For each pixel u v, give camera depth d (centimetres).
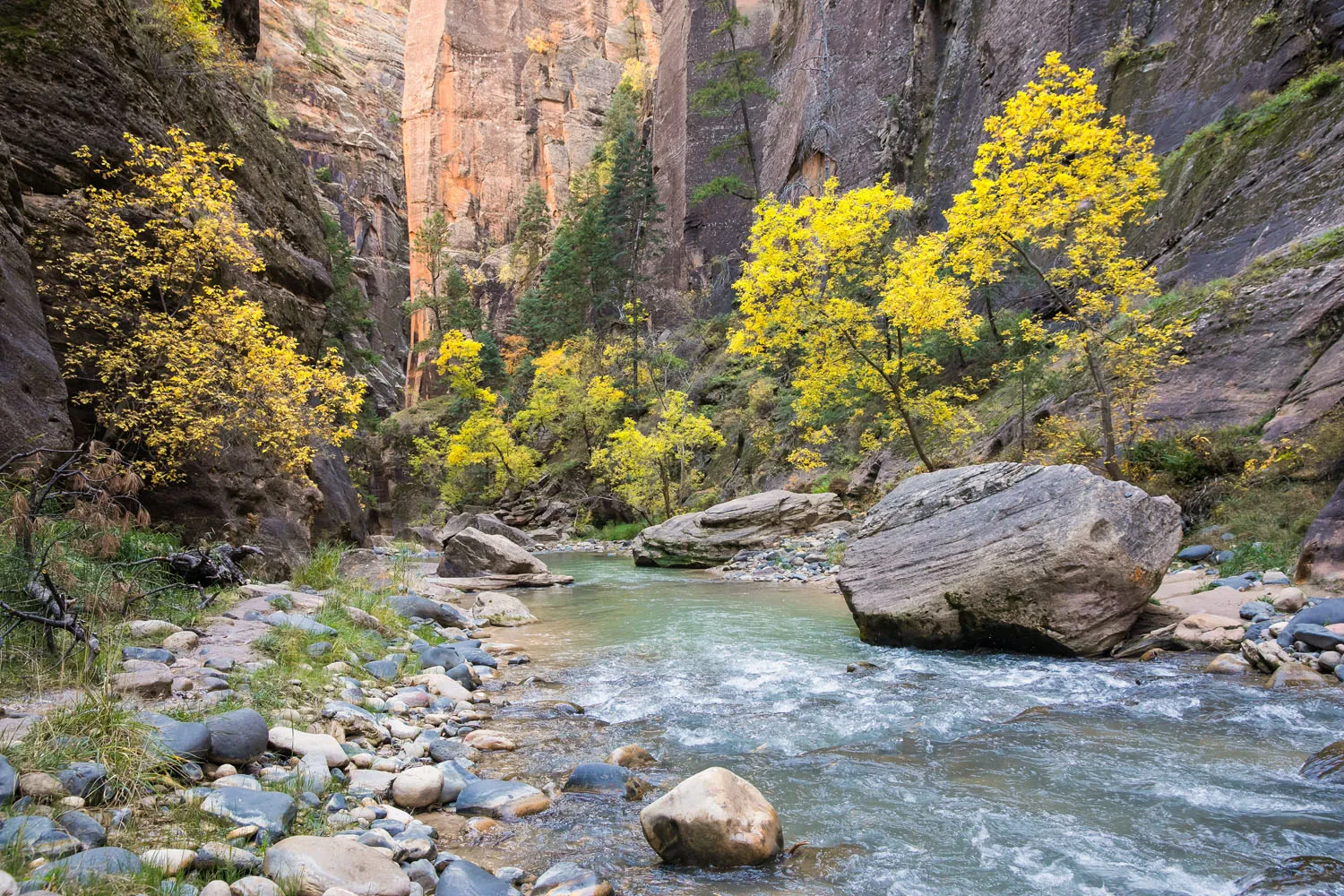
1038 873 401
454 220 11069
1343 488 1005
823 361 2061
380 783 504
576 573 2255
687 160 5941
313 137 10250
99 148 1161
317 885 339
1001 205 1531
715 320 5019
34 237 1027
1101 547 917
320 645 775
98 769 407
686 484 3700
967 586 970
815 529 2345
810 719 697
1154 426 1526
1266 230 1756
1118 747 592
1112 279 1452
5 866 307
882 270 2209
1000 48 3356
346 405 1307
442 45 11375
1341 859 396
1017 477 1059
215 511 1245
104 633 642
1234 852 415
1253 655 805
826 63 4591
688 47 6247
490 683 864
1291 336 1416
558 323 5853
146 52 1395
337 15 12650
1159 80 2542
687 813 423
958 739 628
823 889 389
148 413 1076
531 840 451
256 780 460
